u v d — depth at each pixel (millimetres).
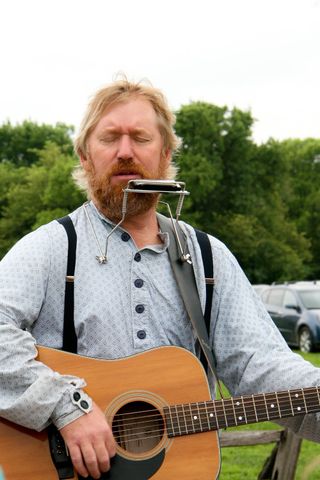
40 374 2818
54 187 50500
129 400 2930
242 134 44969
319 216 55594
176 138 3301
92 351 2988
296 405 2998
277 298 16656
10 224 58781
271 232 48406
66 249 3070
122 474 2830
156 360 2996
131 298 3055
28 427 2809
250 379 3111
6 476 2797
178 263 3182
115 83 3162
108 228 3154
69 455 2807
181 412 2947
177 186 3070
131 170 3070
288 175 50594
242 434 4785
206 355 3090
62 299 3027
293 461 4777
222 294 3213
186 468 2912
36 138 71500
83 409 2785
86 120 3205
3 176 63719
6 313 2924
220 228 45281
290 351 3191
